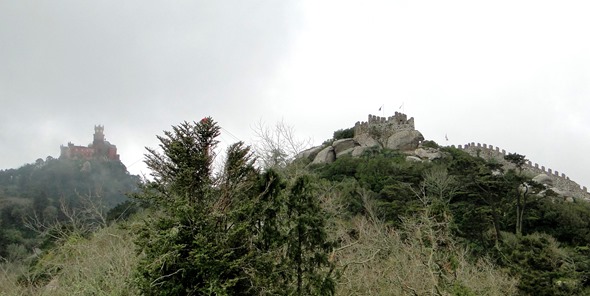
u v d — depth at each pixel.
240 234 12.69
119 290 13.42
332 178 44.66
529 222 38.38
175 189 13.10
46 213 37.44
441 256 16.03
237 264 11.91
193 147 13.66
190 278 12.03
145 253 12.69
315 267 13.78
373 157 54.22
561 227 37.88
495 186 36.75
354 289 15.16
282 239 13.20
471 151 64.88
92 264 15.07
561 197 51.31
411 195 35.53
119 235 17.09
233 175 13.59
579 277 22.70
